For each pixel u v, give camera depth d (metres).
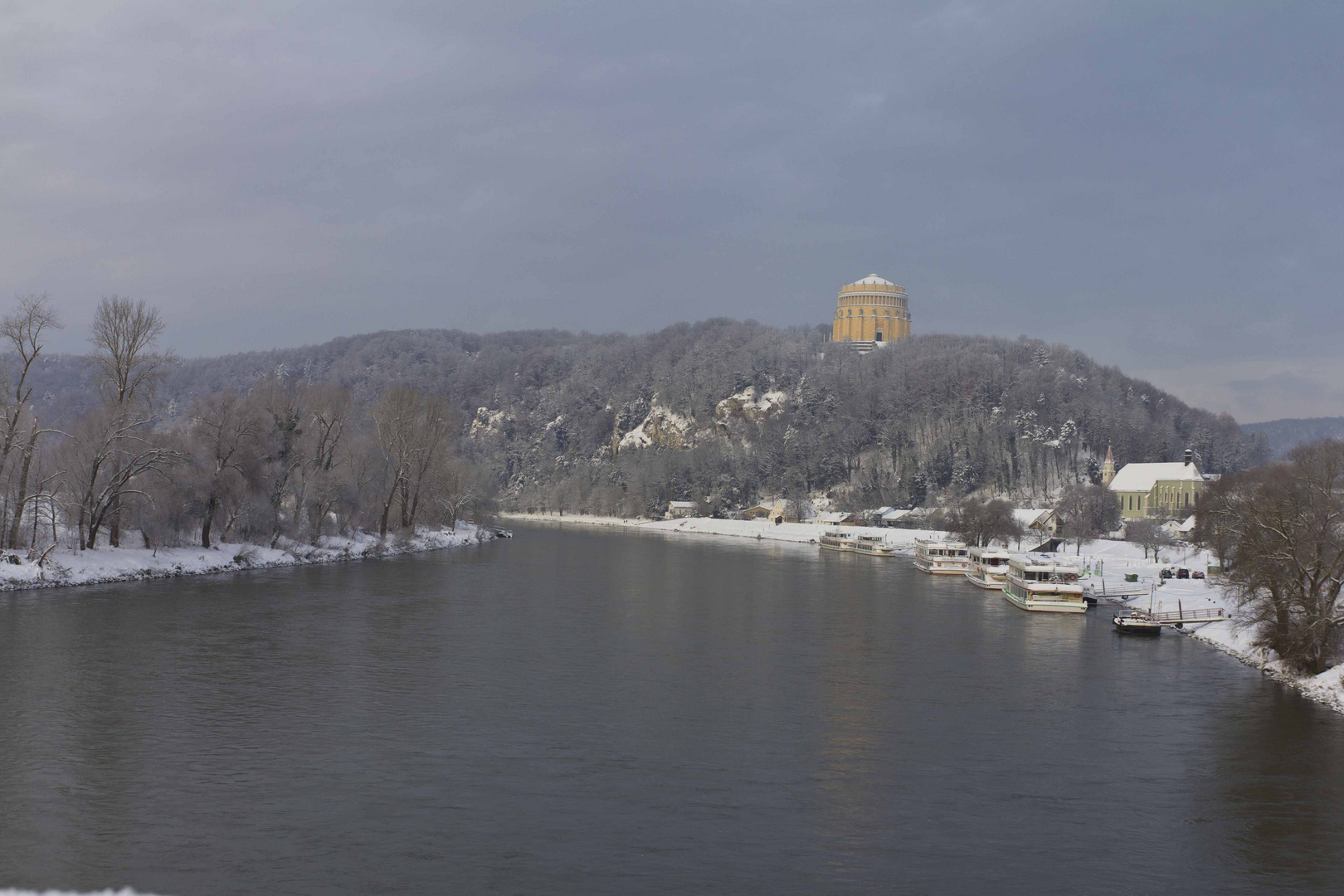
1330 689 60.94
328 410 135.88
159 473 101.75
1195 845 37.59
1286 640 68.31
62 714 49.62
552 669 64.25
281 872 33.09
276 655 64.75
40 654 62.56
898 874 34.59
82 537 96.19
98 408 100.69
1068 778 44.91
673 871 34.19
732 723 52.47
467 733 49.09
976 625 90.38
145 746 45.28
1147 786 44.00
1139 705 58.56
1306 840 38.19
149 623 74.19
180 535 111.00
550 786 41.97
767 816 39.47
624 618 87.38
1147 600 110.38
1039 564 109.75
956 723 53.84
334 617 80.81
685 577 129.62
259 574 108.62
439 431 168.25
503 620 83.62
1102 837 38.25
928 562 148.75
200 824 36.81
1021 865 35.56
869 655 72.81
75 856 33.72
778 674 64.81
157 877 32.44
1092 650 77.88
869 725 52.91
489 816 38.50
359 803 39.34
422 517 171.38
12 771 41.53
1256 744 50.47
